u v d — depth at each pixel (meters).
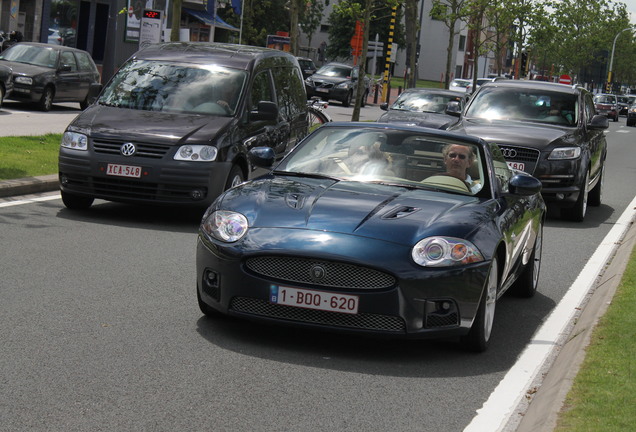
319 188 6.91
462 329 6.17
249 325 6.77
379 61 97.25
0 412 4.64
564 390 5.17
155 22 25.67
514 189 7.53
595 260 11.10
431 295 5.99
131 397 5.02
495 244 6.40
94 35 45.09
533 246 8.55
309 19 89.38
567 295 9.02
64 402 4.86
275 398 5.20
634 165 27.77
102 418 4.66
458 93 25.70
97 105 12.14
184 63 12.74
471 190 7.28
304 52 97.81
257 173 12.52
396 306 5.95
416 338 6.05
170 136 11.23
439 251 6.07
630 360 5.83
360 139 7.74
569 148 14.39
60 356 5.68
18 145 16.62
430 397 5.45
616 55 116.19
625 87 146.75
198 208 12.90
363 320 6.01
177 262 8.99
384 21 92.94
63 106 29.31
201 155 11.20
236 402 5.07
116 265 8.60
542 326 7.64
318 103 21.89
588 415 4.70
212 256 6.30
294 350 6.21
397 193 6.91
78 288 7.55
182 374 5.50
